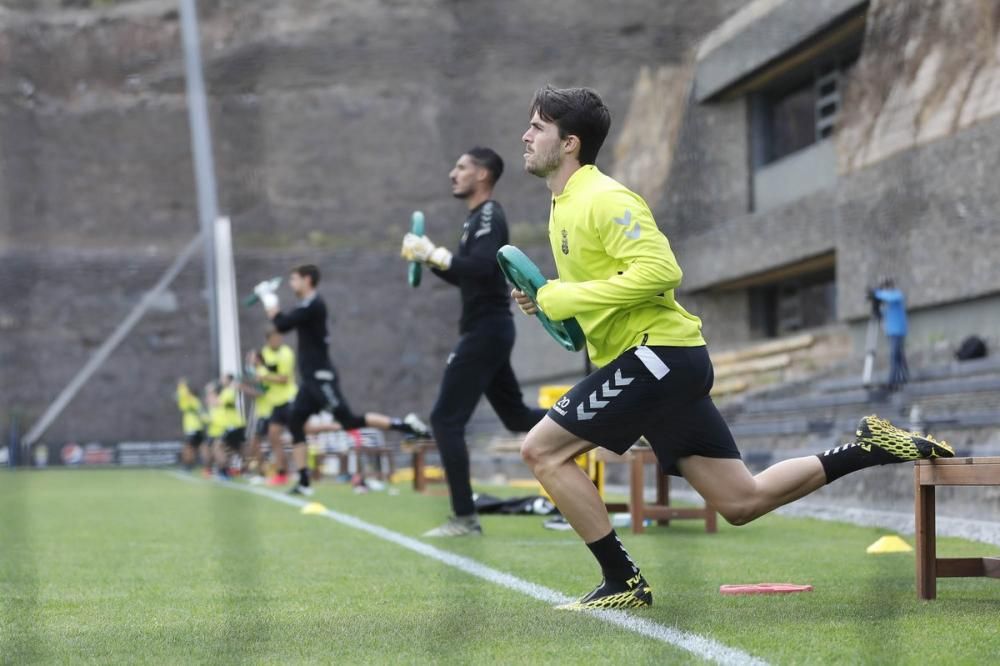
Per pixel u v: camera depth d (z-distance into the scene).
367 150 77.81
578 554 13.26
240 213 79.00
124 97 86.69
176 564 13.17
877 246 32.66
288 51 80.19
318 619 8.73
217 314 71.31
